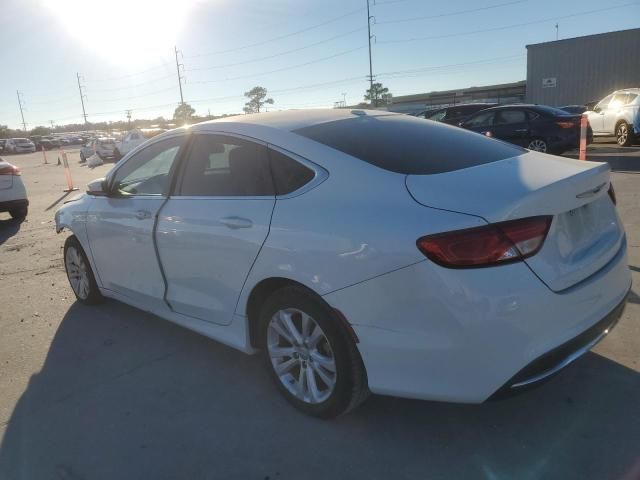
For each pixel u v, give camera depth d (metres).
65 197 13.24
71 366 3.86
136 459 2.80
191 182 3.57
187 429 3.02
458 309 2.32
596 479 2.43
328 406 2.88
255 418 3.09
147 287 4.00
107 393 3.46
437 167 2.80
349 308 2.61
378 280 2.49
